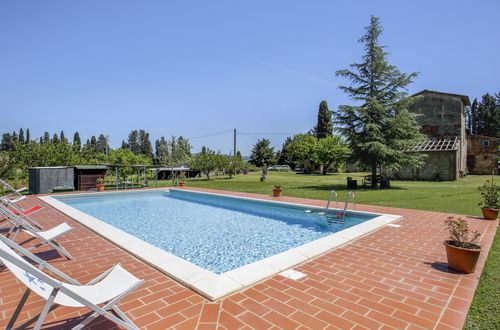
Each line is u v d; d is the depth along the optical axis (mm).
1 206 5043
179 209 13055
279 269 4105
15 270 2385
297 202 12219
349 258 4742
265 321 2771
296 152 49719
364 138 18688
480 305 3193
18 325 2676
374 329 2629
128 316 2865
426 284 3676
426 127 29016
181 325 2695
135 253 4957
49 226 7734
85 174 19016
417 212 9375
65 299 2402
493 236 6223
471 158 33469
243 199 14102
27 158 20781
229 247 7148
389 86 19109
